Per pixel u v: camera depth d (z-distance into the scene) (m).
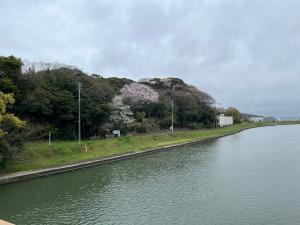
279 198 21.61
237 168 32.59
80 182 26.81
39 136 40.78
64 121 45.62
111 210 19.73
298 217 18.09
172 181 27.12
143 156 42.12
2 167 26.61
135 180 27.64
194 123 86.25
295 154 42.59
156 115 75.75
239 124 130.75
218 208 19.78
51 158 34.25
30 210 19.80
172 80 97.25
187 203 20.88
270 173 29.66
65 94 44.41
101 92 51.72
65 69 52.28
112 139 48.72
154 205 20.59
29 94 41.56
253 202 20.84
